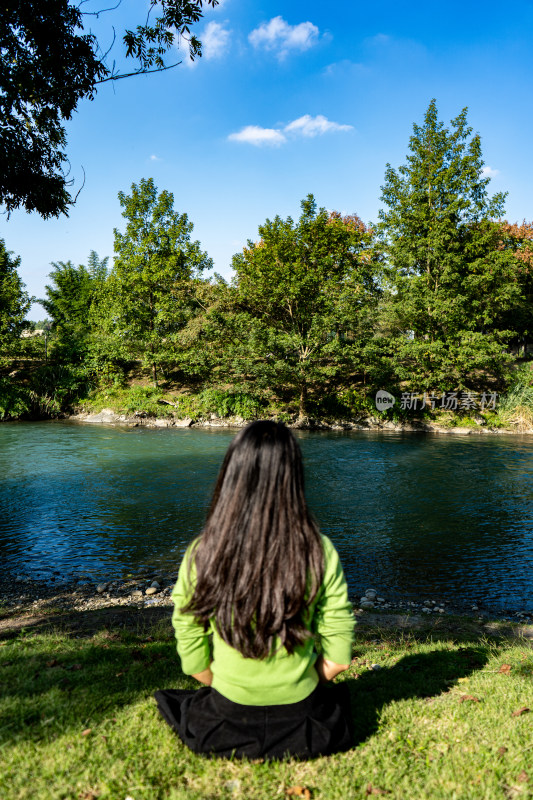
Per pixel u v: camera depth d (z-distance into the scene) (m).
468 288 26.75
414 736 2.51
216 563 1.78
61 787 2.00
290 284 28.58
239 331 29.14
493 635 5.81
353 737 2.35
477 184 26.86
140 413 29.03
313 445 21.89
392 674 3.74
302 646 1.88
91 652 4.12
